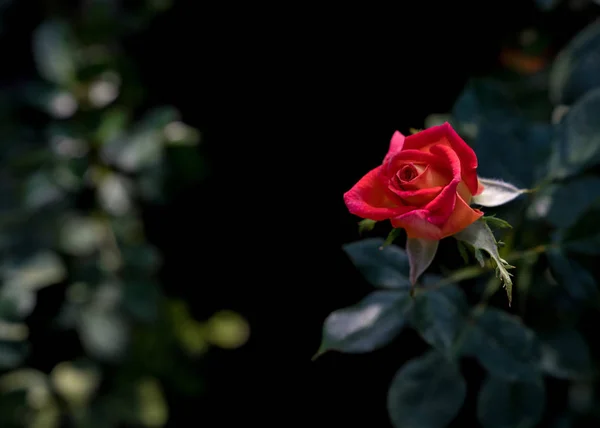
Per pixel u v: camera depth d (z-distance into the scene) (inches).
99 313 54.1
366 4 44.1
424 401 33.0
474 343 32.3
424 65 44.1
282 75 48.6
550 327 34.1
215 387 60.9
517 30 42.4
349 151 46.9
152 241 60.7
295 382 51.8
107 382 58.2
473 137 35.3
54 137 51.5
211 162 55.1
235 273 56.3
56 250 54.0
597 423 38.8
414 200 27.9
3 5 63.3
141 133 52.1
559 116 34.6
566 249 32.8
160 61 55.0
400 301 31.8
